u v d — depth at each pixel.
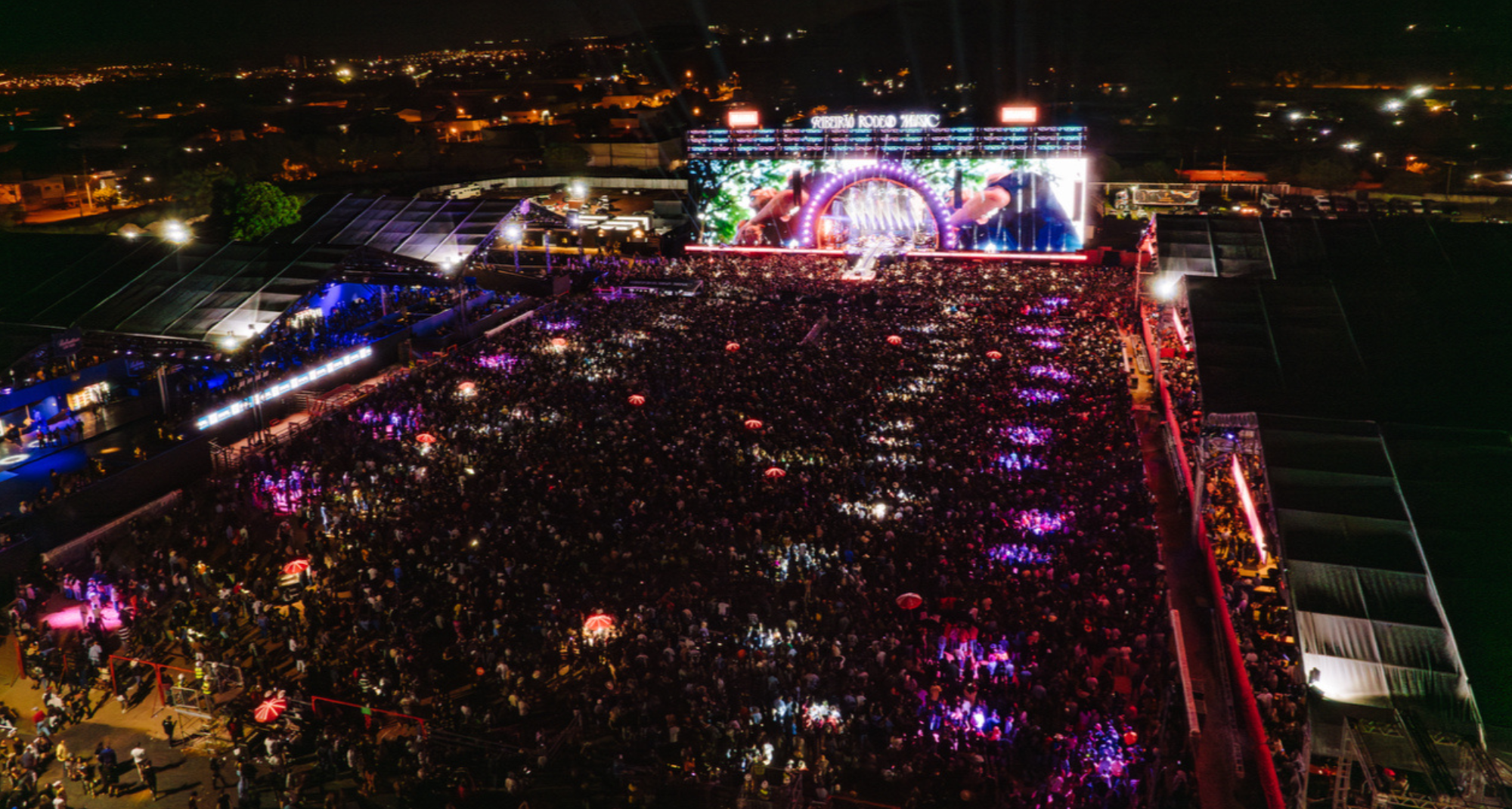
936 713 25.81
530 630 30.00
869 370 50.53
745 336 57.19
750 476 38.69
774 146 84.25
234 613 31.88
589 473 39.38
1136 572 31.66
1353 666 22.33
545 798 23.92
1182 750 24.20
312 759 25.39
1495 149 120.06
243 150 126.25
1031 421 43.59
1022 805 22.67
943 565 32.09
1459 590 23.94
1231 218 53.31
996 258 81.81
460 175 121.12
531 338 57.47
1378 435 30.61
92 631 30.44
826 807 23.25
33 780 23.75
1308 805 21.42
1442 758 19.00
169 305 54.75
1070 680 26.33
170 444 45.62
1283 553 25.73
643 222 97.25
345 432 45.00
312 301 61.66
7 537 36.59
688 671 27.78
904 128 81.31
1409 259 45.78
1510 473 28.36
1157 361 51.19
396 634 29.91
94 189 110.38
